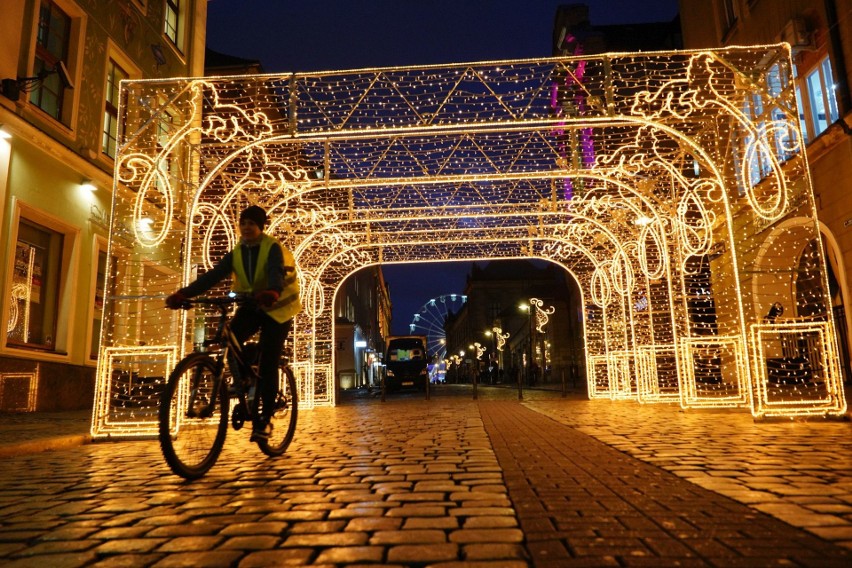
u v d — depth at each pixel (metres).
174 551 2.36
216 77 7.99
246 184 10.48
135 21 14.08
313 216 12.46
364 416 10.16
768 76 9.27
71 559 2.27
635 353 11.96
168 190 7.97
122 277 12.70
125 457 5.45
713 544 2.25
